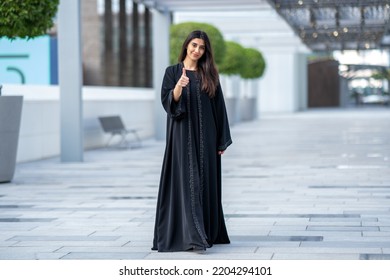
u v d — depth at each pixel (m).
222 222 8.64
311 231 9.55
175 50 29.30
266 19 40.16
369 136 29.27
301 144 25.47
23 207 11.84
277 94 64.75
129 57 40.34
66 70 19.05
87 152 22.86
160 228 8.36
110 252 8.38
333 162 18.95
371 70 80.19
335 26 34.66
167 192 8.33
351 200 12.27
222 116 8.42
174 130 8.25
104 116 24.00
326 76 78.75
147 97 31.00
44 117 20.67
